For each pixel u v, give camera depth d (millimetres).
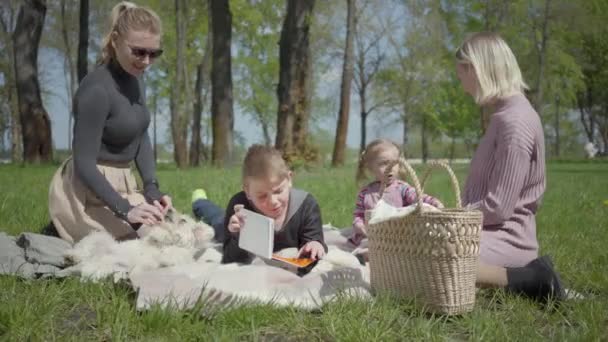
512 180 3406
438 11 32031
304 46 19281
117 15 4281
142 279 3209
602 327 2848
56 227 4289
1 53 33312
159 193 4609
